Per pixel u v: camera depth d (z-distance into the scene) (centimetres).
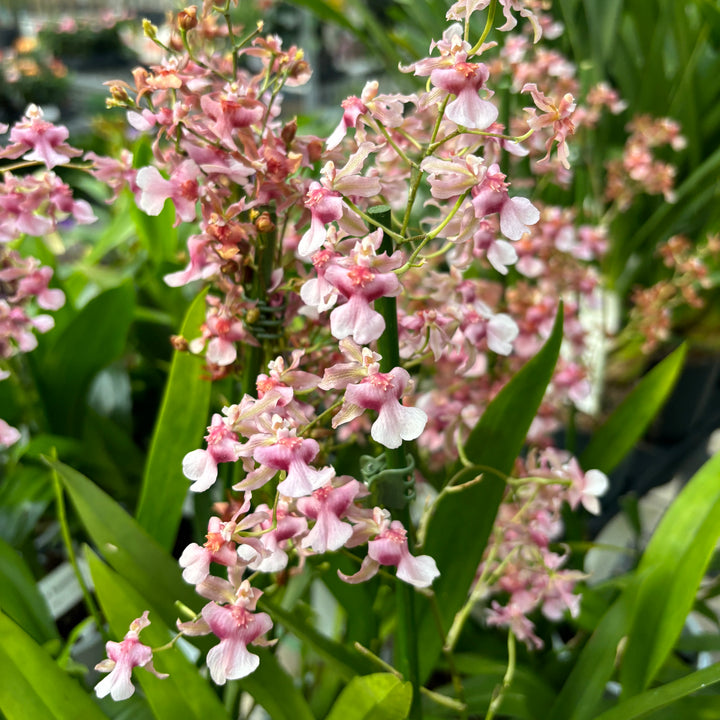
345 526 39
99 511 46
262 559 39
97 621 50
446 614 49
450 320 46
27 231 47
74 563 49
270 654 45
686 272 76
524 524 49
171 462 50
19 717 41
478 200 38
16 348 53
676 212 89
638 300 77
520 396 48
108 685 40
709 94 92
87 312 60
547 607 50
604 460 61
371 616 51
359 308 37
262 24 43
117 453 71
